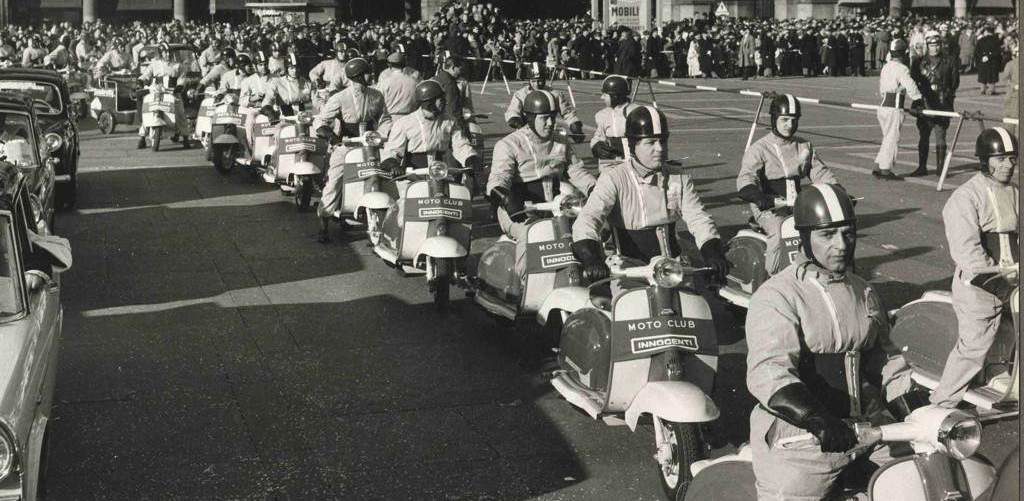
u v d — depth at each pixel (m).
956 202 6.31
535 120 8.46
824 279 4.01
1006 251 6.27
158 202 15.53
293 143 14.40
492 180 8.47
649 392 5.65
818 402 3.74
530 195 8.61
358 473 6.28
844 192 4.01
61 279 10.98
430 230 9.70
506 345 8.76
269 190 16.59
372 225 11.44
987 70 34.97
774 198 8.71
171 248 12.51
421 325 9.34
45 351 5.85
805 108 29.50
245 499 5.95
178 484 6.14
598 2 59.31
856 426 3.67
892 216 13.93
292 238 13.04
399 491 6.04
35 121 12.32
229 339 8.94
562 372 6.61
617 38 45.19
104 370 8.13
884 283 10.59
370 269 11.45
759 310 4.00
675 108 29.52
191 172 18.48
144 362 8.33
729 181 16.72
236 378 7.96
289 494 6.00
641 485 6.11
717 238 6.37
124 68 29.97
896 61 16.66
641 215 6.56
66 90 15.55
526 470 6.32
